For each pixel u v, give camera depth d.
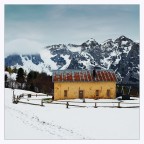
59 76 49.72
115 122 28.92
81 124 28.22
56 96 48.84
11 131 25.75
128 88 59.34
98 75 51.03
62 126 27.48
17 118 30.83
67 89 49.16
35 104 40.88
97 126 27.39
